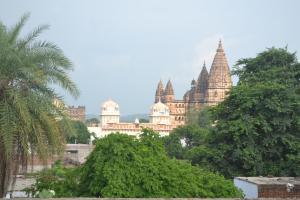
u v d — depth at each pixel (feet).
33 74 67.26
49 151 70.79
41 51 70.44
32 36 71.77
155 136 84.53
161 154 81.56
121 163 75.31
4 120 65.62
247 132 146.30
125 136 80.02
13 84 69.26
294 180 106.63
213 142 156.46
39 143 68.13
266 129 147.64
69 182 79.36
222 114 162.09
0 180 68.85
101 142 78.74
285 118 152.15
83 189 78.23
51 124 69.36
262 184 96.94
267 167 147.74
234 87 161.89
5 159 68.49
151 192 74.38
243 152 145.48
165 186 76.02
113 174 73.97
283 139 149.07
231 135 150.71
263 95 154.10
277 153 150.20
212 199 67.26
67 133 73.26
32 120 67.36
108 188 72.69
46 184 81.66
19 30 72.08
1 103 67.00
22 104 65.57
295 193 96.53
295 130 155.33
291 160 144.87
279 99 153.79
